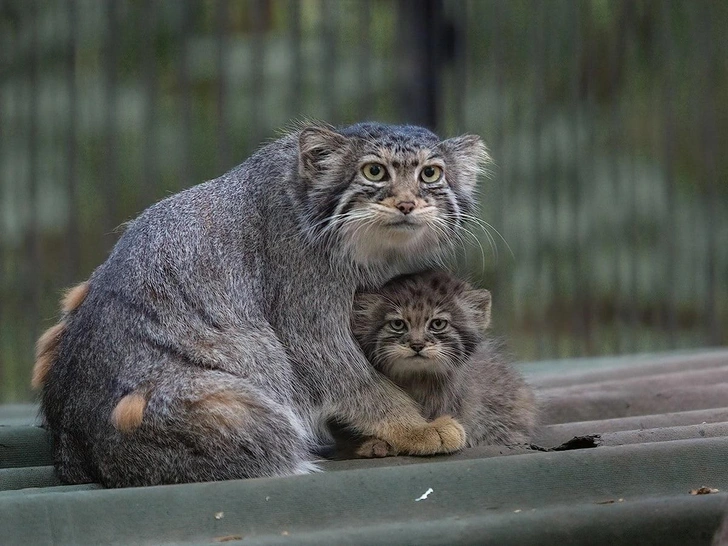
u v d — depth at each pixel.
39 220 21.19
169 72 23.11
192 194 9.68
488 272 21.06
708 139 21.22
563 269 21.41
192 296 9.08
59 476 8.95
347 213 9.54
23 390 19.16
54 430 9.02
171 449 8.36
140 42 22.92
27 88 21.55
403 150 9.69
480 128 21.14
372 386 9.44
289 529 7.34
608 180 22.61
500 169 20.05
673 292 20.78
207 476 8.34
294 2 18.97
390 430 9.29
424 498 7.58
